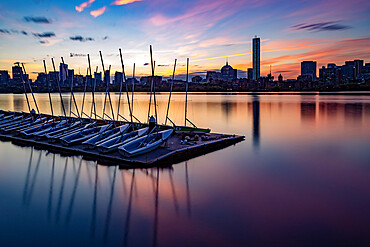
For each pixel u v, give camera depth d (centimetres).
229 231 1426
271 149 3284
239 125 5328
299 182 2162
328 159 2852
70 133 3494
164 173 2338
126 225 1488
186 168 2494
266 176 2303
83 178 2211
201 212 1639
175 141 3238
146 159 2516
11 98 17450
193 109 9062
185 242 1327
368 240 1337
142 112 8488
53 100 15638
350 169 2509
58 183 2117
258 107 9531
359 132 4509
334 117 6519
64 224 1508
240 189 2005
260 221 1527
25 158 2780
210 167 2533
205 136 3488
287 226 1475
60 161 2659
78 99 17038
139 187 2030
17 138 3603
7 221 1546
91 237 1376
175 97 19150
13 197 1870
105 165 2508
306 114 7188
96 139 3112
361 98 14625
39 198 1853
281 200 1814
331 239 1348
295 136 4144
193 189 1995
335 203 1764
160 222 1520
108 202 1780
